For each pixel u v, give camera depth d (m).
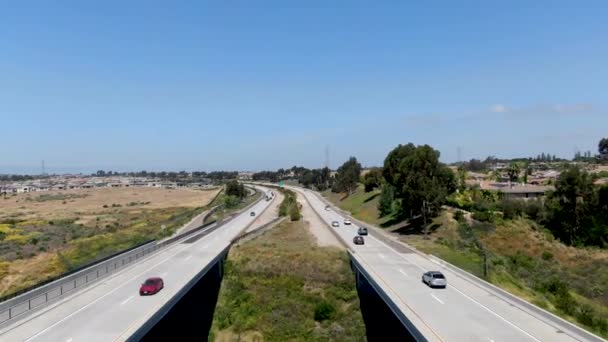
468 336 27.45
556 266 66.31
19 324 29.80
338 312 49.25
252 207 146.62
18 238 99.31
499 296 37.06
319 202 167.88
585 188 77.12
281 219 103.31
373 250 60.97
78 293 38.38
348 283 53.75
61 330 28.55
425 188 75.88
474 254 59.78
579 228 75.94
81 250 78.88
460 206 89.75
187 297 52.03
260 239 74.44
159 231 98.38
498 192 97.44
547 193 86.50
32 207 189.25
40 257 75.38
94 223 130.62
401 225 89.50
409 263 51.50
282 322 48.41
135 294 37.81
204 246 65.88
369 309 49.50
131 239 88.94
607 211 77.12
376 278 43.75
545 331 28.50
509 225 78.31
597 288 57.19
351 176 170.50
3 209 180.50
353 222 102.12
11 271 66.44
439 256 55.72
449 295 37.41
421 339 27.86
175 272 47.22
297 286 53.84
